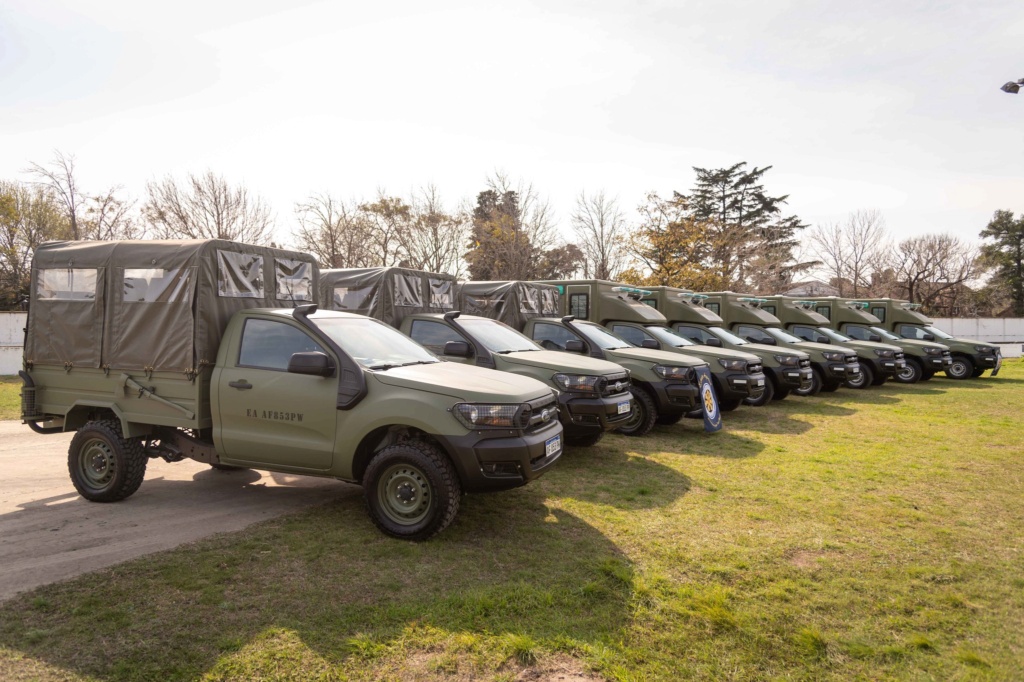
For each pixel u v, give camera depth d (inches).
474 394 192.1
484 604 149.6
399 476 195.3
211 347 217.9
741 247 1466.5
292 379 206.2
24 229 1166.3
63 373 234.5
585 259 1295.5
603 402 296.7
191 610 145.7
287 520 210.4
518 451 189.8
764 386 497.4
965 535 210.4
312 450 203.6
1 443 336.5
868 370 657.6
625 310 477.7
